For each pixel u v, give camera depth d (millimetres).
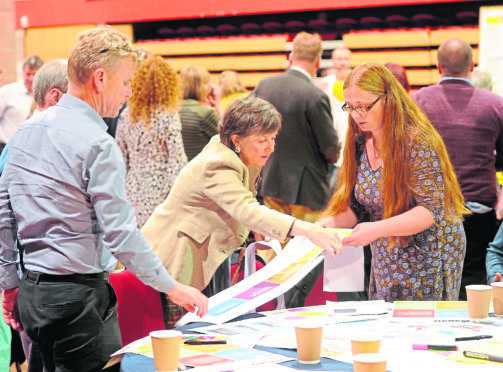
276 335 1978
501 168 4023
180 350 1840
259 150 2553
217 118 4805
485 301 2084
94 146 1989
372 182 2697
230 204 2488
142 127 4098
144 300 2576
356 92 2525
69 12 7758
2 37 8094
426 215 2523
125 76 2107
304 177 4668
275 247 2617
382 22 6867
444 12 6652
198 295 2109
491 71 6012
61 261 2018
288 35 7203
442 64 3959
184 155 4160
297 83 4609
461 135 3881
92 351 2049
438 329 1997
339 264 2658
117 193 1979
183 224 2584
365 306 2334
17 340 3166
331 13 7090
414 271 2635
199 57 7480
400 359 1694
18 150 2111
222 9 6961
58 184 2014
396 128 2547
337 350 1802
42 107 2654
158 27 7820
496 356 1663
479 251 3939
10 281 2293
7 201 2205
